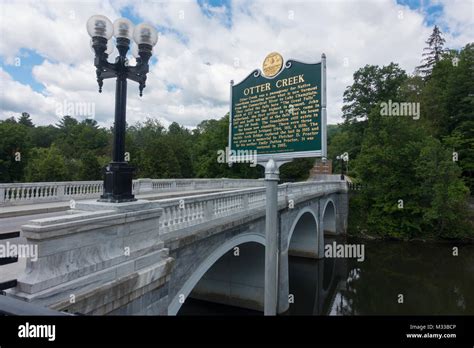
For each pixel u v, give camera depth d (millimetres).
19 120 80188
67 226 3855
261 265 16312
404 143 34188
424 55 62219
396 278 24000
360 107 48062
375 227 35375
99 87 5188
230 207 10234
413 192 32281
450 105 41312
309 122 5504
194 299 17641
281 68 5906
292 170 57969
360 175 37000
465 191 30703
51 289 3625
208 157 47875
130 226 5016
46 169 39844
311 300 20203
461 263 26578
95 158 44188
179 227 7367
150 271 5203
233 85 6645
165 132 75625
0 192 12258
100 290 4199
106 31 5020
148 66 5547
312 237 29562
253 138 6254
